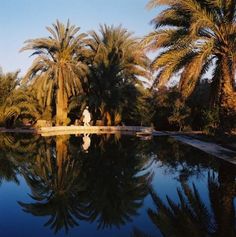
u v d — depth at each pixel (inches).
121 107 1143.0
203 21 519.2
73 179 289.9
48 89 1093.1
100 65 1140.5
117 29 1204.5
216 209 200.4
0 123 1037.2
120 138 726.5
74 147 543.5
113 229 164.7
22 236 154.6
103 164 373.4
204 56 537.0
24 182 275.7
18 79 1133.1
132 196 232.7
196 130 917.8
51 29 1117.1
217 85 608.4
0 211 195.8
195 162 386.3
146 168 349.1
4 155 444.5
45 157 425.4
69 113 1242.6
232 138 540.4
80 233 158.6
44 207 203.8
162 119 1041.5
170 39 560.4
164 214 189.0
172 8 565.9
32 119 1125.7
